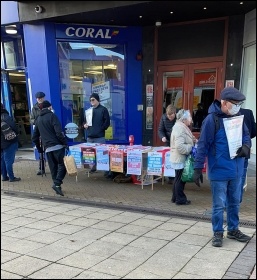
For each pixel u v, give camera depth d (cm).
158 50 852
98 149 600
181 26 816
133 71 871
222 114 330
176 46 831
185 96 838
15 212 464
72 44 828
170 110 604
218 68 789
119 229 394
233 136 327
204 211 459
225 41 769
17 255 325
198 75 817
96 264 305
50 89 810
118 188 595
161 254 323
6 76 938
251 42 714
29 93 844
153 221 420
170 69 846
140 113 890
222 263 302
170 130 621
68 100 851
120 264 304
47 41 792
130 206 488
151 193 559
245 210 454
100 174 707
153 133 885
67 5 723
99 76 873
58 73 817
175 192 491
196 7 688
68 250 336
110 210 470
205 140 332
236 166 335
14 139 640
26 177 690
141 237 367
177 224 408
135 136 897
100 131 690
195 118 834
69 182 643
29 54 812
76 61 844
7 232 387
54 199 532
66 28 804
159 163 554
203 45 800
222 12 730
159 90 866
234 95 318
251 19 712
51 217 441
